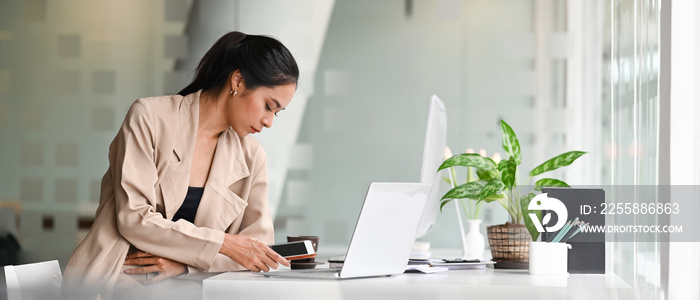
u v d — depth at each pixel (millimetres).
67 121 4785
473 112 4555
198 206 1764
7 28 4832
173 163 1731
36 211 4762
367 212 1321
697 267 1444
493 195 1797
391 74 4641
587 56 3631
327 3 4707
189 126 1750
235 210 1803
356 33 4676
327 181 4664
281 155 4691
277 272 1416
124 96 4781
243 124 1766
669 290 1460
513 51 4527
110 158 1755
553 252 1511
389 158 4633
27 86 4801
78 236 4750
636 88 1917
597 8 3268
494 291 1278
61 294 1560
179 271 1640
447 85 4590
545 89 4457
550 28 4465
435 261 1659
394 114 4629
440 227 4441
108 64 4793
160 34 4789
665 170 1472
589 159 3504
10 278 1464
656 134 1663
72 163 4770
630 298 1311
